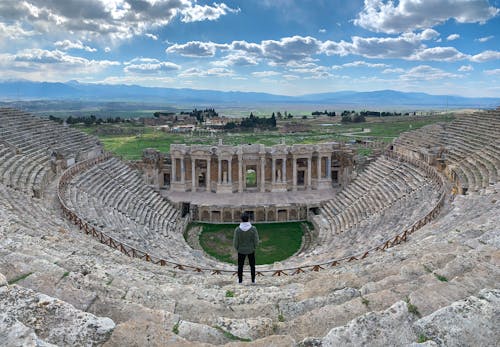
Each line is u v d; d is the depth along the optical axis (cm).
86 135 6881
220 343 903
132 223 4203
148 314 978
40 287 1031
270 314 1112
